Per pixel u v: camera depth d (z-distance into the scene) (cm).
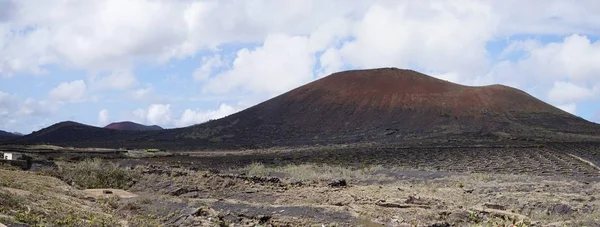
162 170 3738
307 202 2939
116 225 1988
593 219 2281
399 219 2434
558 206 2783
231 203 2733
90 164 3816
